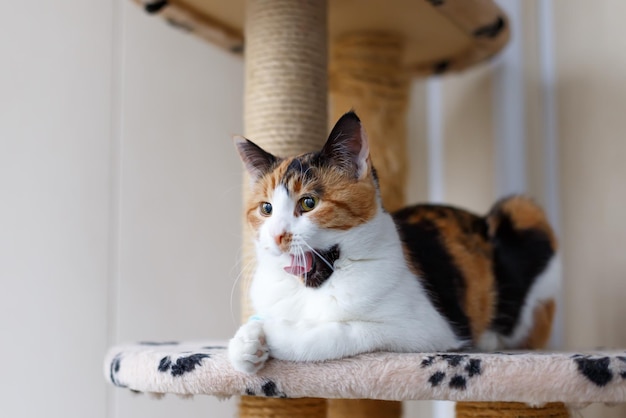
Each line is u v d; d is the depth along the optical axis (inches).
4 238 62.6
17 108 64.2
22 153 64.1
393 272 41.8
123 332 68.4
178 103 73.5
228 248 75.3
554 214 74.3
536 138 77.9
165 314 71.0
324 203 40.6
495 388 35.9
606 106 66.5
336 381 37.2
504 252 54.2
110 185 68.7
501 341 53.1
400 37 70.8
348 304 40.5
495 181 82.0
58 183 65.8
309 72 56.1
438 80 92.7
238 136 44.7
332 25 67.9
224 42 70.4
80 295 66.1
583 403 36.1
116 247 68.6
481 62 75.0
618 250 63.8
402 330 40.8
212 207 74.7
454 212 55.2
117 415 67.4
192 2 63.6
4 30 64.2
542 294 55.0
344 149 41.8
